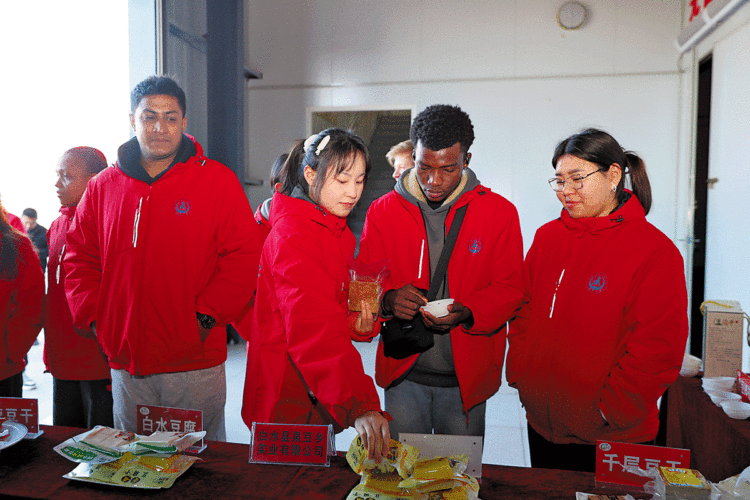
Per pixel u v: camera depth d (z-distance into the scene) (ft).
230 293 5.73
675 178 18.62
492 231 5.27
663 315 4.52
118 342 5.62
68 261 5.91
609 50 18.78
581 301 4.82
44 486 3.84
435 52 19.92
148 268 5.51
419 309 4.90
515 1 19.20
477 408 5.51
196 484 3.87
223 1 19.01
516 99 19.44
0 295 6.48
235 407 11.96
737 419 5.37
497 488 3.84
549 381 5.04
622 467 3.87
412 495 3.59
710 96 15.98
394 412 5.55
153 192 5.55
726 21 14.14
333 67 20.76
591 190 4.73
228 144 19.44
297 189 4.50
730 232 13.69
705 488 3.49
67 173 6.97
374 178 23.68
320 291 3.95
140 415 4.50
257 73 21.08
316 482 3.90
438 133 4.68
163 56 14.40
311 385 3.76
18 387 7.06
